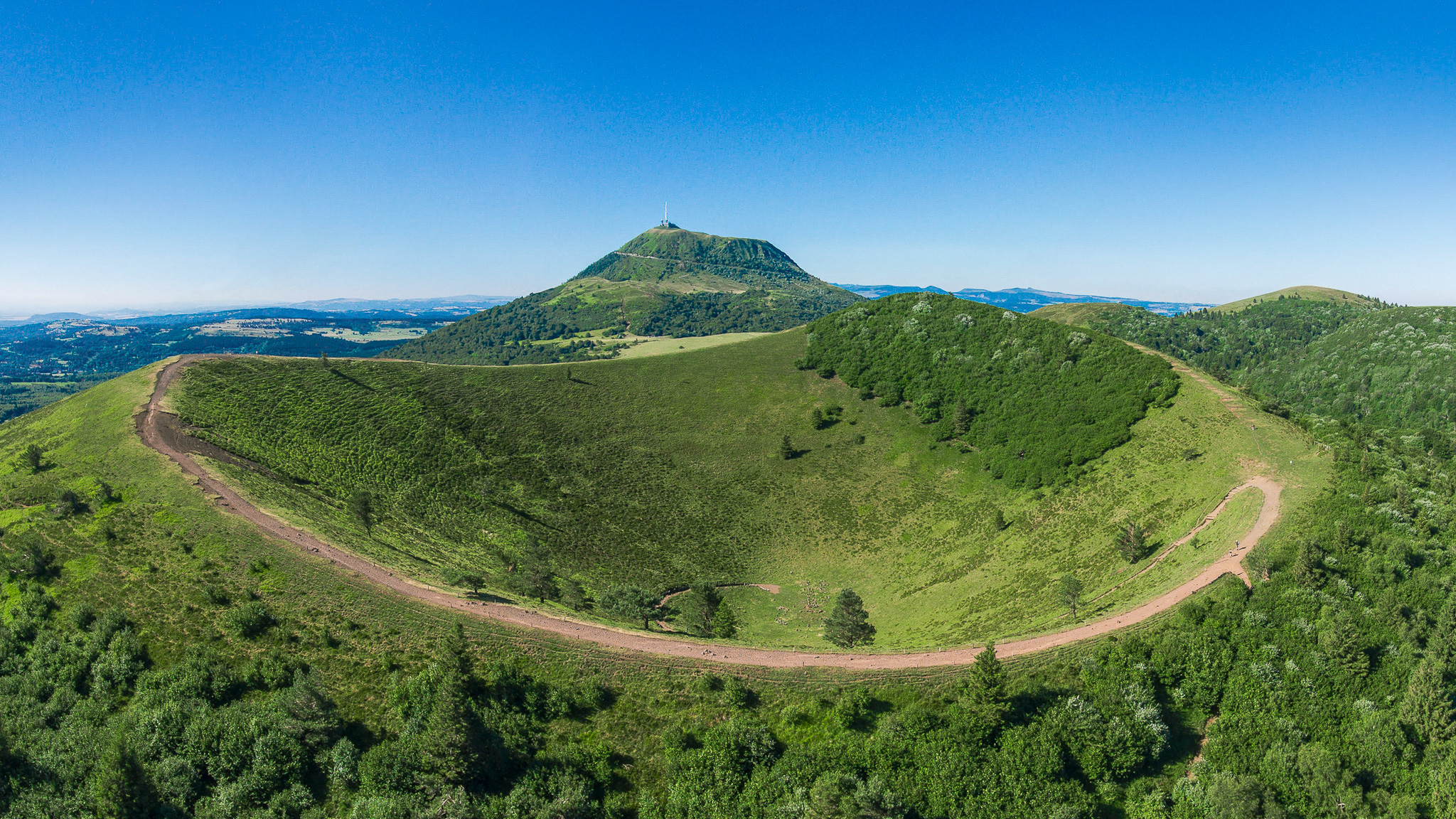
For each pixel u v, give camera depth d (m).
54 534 68.62
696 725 51.38
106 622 56.66
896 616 82.12
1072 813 42.44
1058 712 49.09
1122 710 48.41
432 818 44.12
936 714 50.28
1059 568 80.50
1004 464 110.06
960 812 44.22
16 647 56.97
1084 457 101.56
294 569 65.31
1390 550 62.28
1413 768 45.06
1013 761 45.97
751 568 98.94
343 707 51.47
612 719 51.88
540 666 55.72
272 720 49.41
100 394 106.50
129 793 43.00
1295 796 44.09
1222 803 42.94
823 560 100.06
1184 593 61.66
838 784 45.00
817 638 77.06
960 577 87.38
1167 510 82.94
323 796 46.78
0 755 45.88
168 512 72.38
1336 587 57.84
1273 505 74.94
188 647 55.44
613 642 60.22
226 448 94.31
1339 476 78.44
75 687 53.41
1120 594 66.88
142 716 49.22
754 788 46.28
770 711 52.62
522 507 106.31
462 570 76.25
